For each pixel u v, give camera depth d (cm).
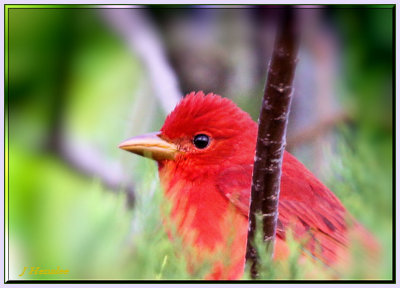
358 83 181
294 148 183
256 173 175
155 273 175
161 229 176
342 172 175
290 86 174
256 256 175
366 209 175
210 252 178
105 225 175
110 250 175
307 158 183
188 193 180
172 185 180
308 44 182
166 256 175
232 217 179
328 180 177
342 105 181
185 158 181
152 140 181
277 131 175
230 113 181
